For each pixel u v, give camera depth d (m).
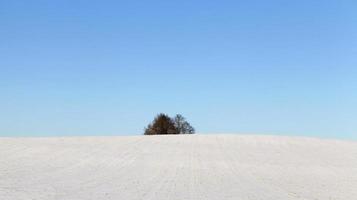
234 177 30.48
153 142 57.12
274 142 59.34
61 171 30.77
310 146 56.34
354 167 40.44
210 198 19.73
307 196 21.50
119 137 61.66
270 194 21.84
